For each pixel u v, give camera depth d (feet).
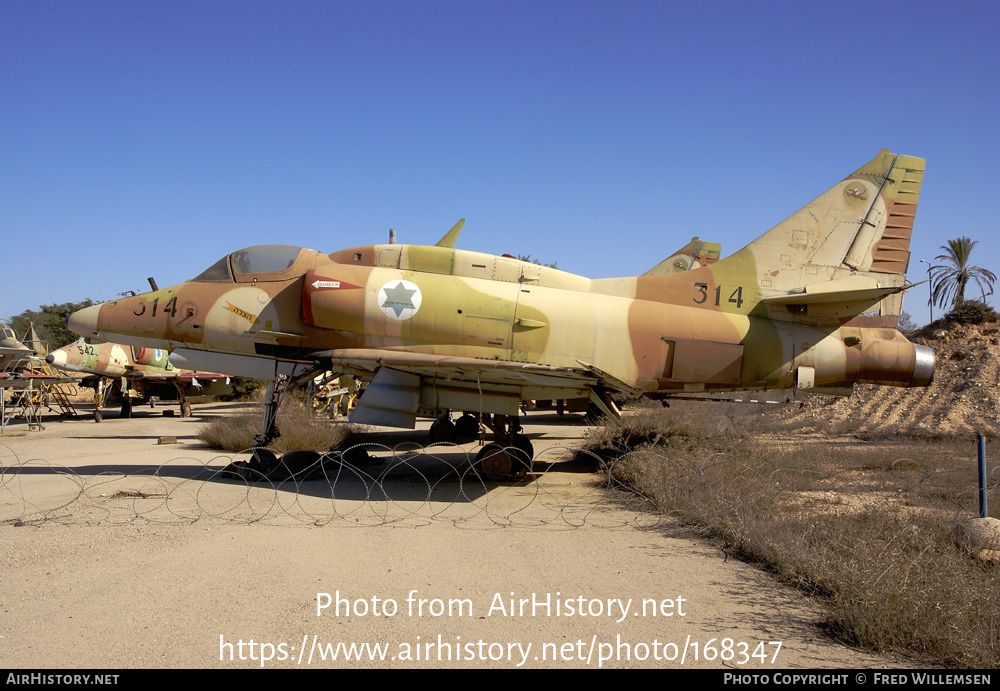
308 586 17.33
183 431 63.77
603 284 37.86
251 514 25.68
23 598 16.24
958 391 66.44
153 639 13.89
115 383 88.58
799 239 37.73
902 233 37.81
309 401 57.26
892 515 23.29
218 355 37.50
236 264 37.86
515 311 35.27
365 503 28.17
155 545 20.98
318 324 35.45
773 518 22.86
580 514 26.30
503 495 30.30
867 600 14.70
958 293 128.16
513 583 17.78
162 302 37.42
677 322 36.24
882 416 66.80
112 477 33.55
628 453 33.68
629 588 17.48
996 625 14.07
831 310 36.68
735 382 36.45
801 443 47.85
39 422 68.13
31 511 25.86
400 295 35.27
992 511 24.21
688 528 23.68
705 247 62.75
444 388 35.37
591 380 31.68
